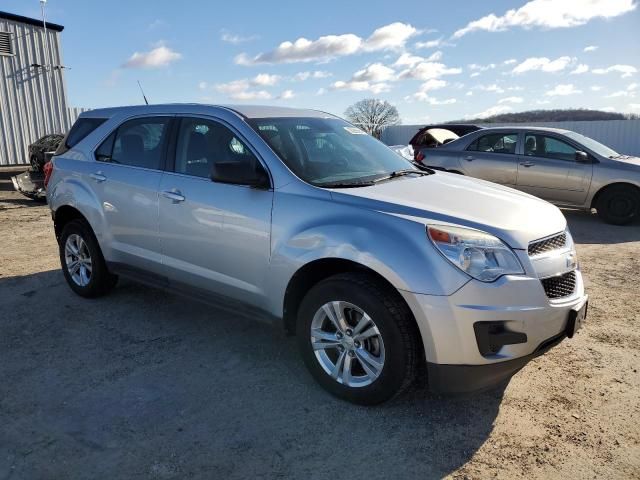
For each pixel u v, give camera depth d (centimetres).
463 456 288
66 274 545
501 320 296
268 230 361
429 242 303
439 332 296
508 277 300
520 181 984
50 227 923
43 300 532
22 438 304
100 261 510
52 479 271
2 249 754
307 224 344
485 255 301
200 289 419
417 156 1098
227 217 384
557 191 955
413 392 352
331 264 345
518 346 302
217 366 390
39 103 2320
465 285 294
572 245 357
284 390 356
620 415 324
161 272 446
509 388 357
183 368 388
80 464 282
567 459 284
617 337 437
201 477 272
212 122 419
